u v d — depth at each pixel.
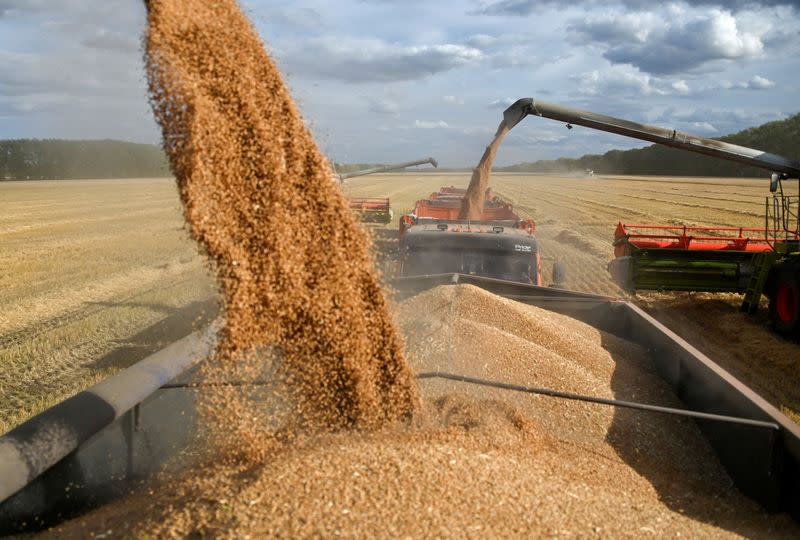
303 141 3.98
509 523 2.84
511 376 5.20
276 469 3.02
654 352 6.61
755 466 4.16
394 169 20.47
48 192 53.12
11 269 15.09
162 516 2.84
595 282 13.78
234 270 3.60
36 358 8.04
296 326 3.85
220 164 3.61
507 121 10.25
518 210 31.19
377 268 4.35
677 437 5.06
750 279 10.82
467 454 3.42
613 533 3.05
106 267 15.21
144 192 51.41
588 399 4.32
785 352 8.70
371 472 2.98
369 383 4.04
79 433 3.33
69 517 3.44
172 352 4.43
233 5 4.03
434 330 5.71
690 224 23.16
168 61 3.51
